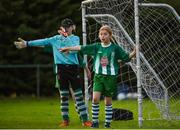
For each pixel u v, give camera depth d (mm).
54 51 23719
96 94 22312
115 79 22281
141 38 28547
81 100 23703
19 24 49656
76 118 27594
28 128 22500
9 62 49312
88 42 31797
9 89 48594
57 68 23703
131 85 37438
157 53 28609
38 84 46938
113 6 26500
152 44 28547
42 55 49375
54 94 48219
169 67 28625
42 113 31188
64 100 23766
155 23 28219
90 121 24297
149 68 25078
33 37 49156
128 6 27266
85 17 25875
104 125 22953
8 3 49594
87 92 25625
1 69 48531
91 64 28859
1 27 49188
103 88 22328
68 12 49000
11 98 46812
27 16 49562
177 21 26031
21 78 48594
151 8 27469
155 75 25109
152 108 32000
